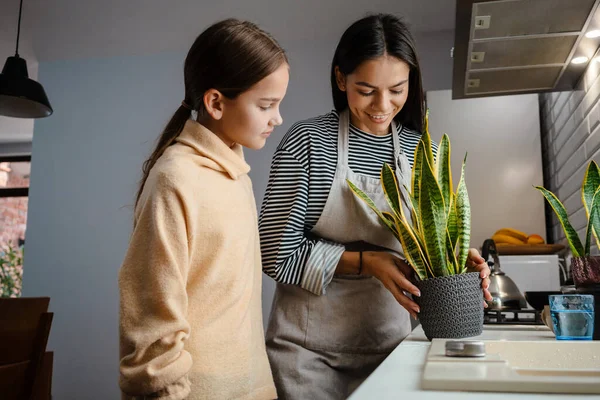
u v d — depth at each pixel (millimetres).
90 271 4219
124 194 4254
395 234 1142
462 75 1993
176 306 831
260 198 3908
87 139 4379
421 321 1082
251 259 1016
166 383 790
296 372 1245
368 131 1351
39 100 3082
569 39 1688
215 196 946
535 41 1695
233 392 917
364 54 1178
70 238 4289
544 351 819
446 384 552
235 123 987
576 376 552
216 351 901
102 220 4262
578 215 2307
